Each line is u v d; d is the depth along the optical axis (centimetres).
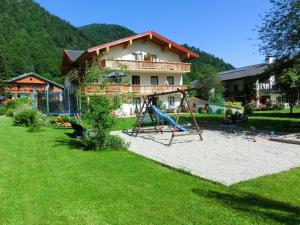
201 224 507
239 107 3634
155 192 656
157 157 1020
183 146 1241
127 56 3397
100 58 3228
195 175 780
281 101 5178
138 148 1208
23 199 619
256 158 964
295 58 1547
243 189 670
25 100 3475
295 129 1659
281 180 729
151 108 1730
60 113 2719
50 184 712
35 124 1750
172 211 557
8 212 559
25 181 736
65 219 530
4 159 973
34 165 895
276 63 1630
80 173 805
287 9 1543
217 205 581
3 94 4634
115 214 548
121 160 966
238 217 527
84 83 1177
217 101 4112
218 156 1015
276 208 566
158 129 1781
